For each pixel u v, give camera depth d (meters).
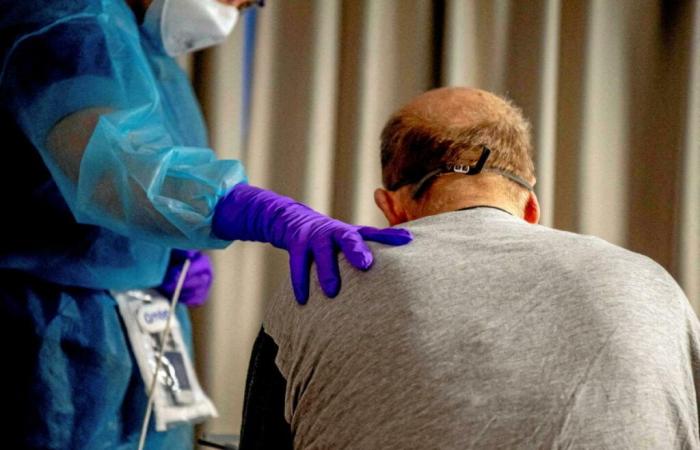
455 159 3.07
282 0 6.23
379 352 2.58
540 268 2.69
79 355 3.99
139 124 3.78
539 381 2.49
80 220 3.77
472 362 2.52
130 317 4.23
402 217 3.16
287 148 6.19
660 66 6.66
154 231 3.67
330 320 2.70
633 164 6.60
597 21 6.53
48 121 3.71
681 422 2.60
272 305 3.00
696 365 2.75
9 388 3.88
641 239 6.61
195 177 3.61
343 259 2.86
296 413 2.73
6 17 3.95
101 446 4.02
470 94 3.26
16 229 3.95
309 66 6.16
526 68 6.41
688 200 6.47
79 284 4.05
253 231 3.56
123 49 3.96
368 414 2.54
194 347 5.97
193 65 6.10
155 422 4.23
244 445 2.89
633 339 2.58
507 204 3.05
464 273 2.67
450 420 2.46
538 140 6.30
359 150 6.18
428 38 6.44
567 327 2.57
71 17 3.89
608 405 2.48
